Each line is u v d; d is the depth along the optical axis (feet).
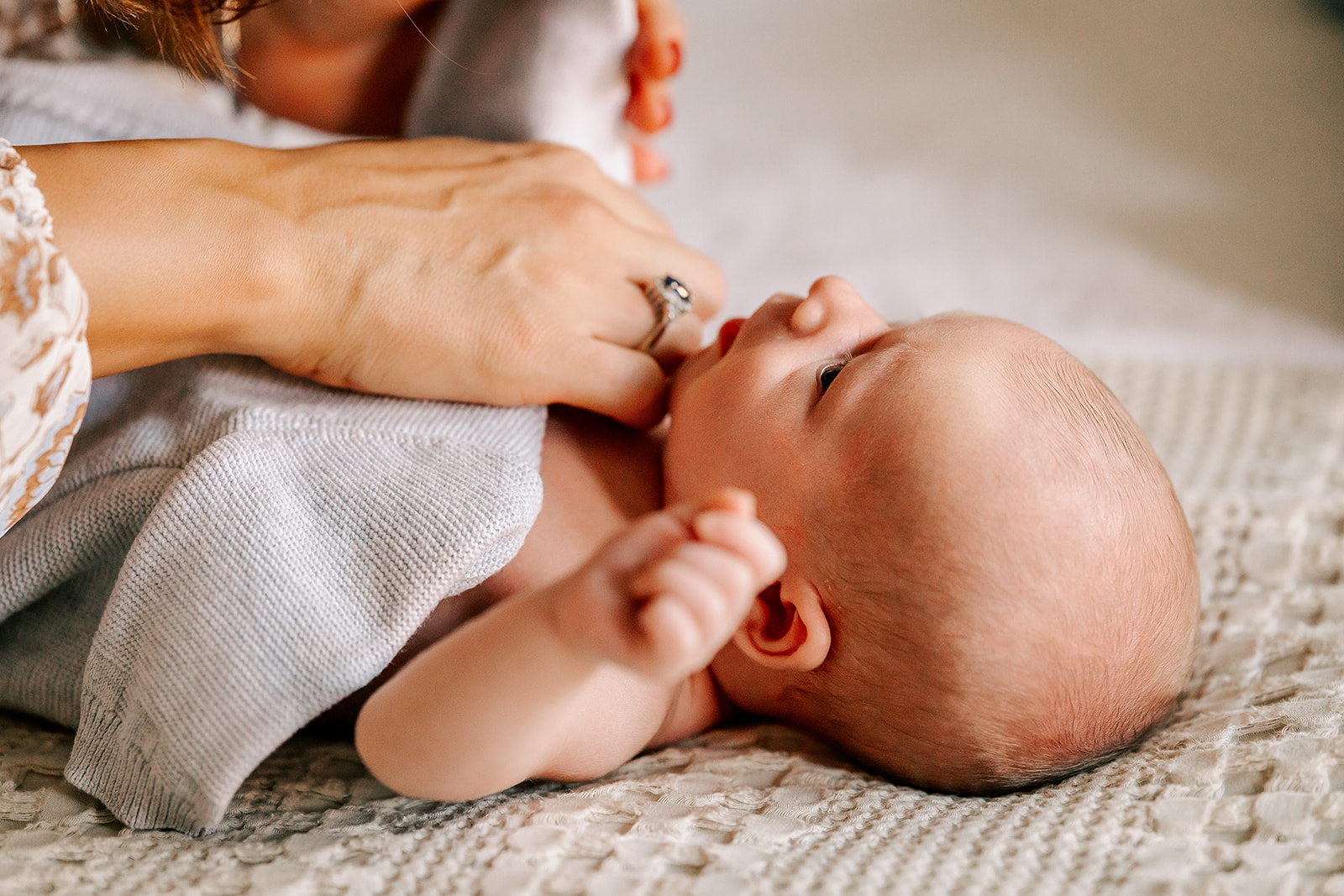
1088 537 2.50
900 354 2.72
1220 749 2.35
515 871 2.04
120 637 2.28
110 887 2.01
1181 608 2.64
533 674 2.00
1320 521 3.36
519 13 3.33
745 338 2.91
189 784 2.19
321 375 2.69
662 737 2.84
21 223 1.88
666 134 6.56
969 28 7.45
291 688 2.23
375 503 2.41
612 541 1.88
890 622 2.52
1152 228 5.59
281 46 3.59
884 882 1.98
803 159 6.30
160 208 2.39
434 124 3.41
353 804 2.37
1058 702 2.50
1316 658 2.73
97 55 3.41
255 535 2.32
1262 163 6.02
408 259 2.64
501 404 2.76
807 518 2.64
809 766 2.58
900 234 5.60
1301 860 1.98
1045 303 5.05
